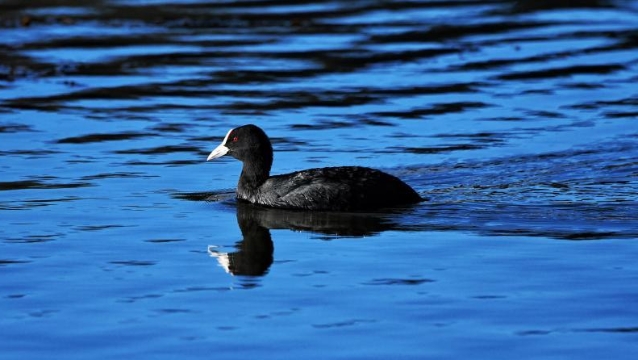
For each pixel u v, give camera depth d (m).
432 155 19.69
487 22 33.69
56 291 12.34
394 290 12.27
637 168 18.31
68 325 11.25
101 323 11.30
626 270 12.88
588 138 20.72
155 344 10.71
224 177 18.45
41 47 29.88
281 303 11.90
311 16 34.78
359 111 23.34
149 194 17.22
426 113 23.12
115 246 14.21
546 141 20.56
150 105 23.92
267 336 10.91
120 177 18.28
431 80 26.25
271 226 15.33
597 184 17.33
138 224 15.38
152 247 14.19
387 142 20.80
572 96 24.55
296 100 24.36
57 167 18.91
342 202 16.17
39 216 15.76
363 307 11.72
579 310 11.57
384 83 25.95
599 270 12.91
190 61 28.36
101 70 27.28
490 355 10.42
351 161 19.41
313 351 10.52
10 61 28.22
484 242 14.20
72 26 32.94
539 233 14.61
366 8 36.16
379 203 16.23
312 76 26.73
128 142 20.83
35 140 20.89
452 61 28.28
